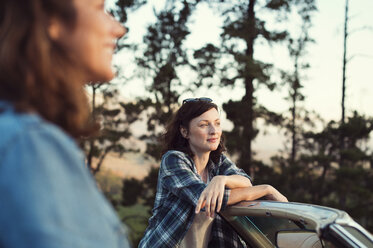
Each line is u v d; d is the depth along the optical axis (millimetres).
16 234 417
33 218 421
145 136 17953
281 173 18188
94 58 628
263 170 17234
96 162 18062
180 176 2215
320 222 1426
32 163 448
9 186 430
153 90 17406
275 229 1796
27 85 535
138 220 17312
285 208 1636
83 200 485
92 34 621
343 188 17906
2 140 454
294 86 17312
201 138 2443
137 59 17484
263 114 17359
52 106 564
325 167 18844
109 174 19312
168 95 17312
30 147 457
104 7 675
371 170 18125
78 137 667
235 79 16281
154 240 2240
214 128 2463
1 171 438
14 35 535
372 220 17828
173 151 2365
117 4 16953
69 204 460
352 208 17391
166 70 16609
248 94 16422
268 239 1855
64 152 491
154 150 17234
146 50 17438
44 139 478
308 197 18453
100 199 530
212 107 2492
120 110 17516
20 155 447
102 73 653
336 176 17906
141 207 20766
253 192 1927
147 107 17328
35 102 549
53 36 592
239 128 16500
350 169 17453
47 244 417
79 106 602
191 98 2547
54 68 573
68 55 603
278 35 16312
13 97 535
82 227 463
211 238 2213
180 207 2211
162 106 17391
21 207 423
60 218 440
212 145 2459
